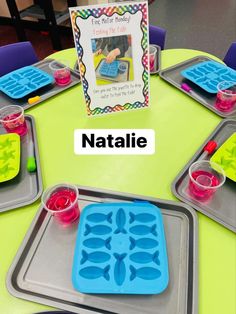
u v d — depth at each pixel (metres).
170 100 0.96
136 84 0.86
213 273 0.53
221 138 0.80
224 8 3.40
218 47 2.67
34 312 0.49
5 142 0.79
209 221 0.61
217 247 0.57
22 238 0.60
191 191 0.67
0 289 0.52
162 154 0.78
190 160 0.74
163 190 0.68
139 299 0.50
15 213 0.65
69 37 2.95
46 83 1.01
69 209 0.60
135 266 0.53
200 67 1.05
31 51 1.31
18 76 1.05
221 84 0.95
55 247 0.59
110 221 0.60
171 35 2.91
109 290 0.50
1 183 0.71
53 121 0.90
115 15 0.71
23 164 0.76
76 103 0.97
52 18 2.42
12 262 0.56
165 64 1.13
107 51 0.76
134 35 0.75
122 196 0.67
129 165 0.75
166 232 0.61
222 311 0.48
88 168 0.75
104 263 0.53
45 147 0.81
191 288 0.51
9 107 0.90
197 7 3.47
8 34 3.12
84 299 0.51
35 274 0.55
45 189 0.69
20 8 2.90
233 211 0.63
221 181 0.67
